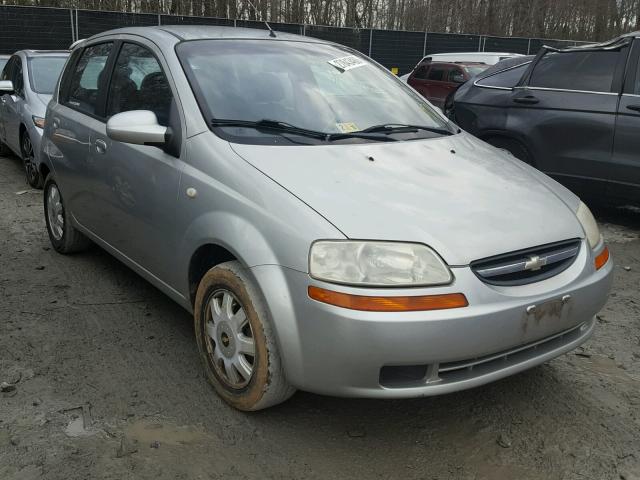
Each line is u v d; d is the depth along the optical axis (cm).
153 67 369
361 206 266
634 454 280
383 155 320
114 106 402
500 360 269
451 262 252
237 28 421
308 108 351
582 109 623
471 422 299
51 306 411
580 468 270
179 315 403
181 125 328
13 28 1762
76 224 462
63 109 470
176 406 303
